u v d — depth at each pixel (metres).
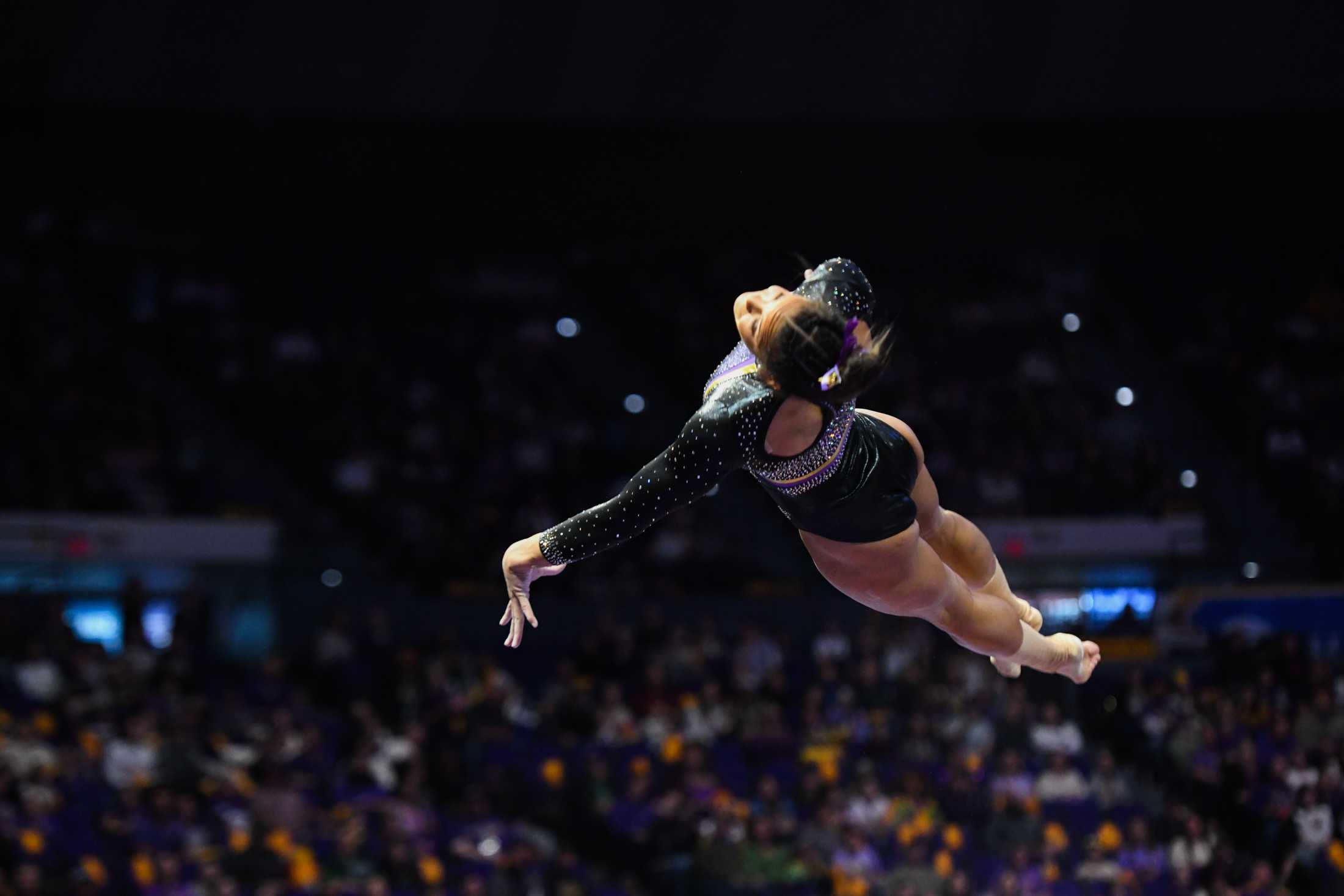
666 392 21.59
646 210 17.84
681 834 12.11
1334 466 19.50
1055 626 17.19
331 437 18.83
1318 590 16.81
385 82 17.27
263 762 12.02
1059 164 18.12
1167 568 18.73
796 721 14.35
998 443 19.88
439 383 20.33
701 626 16.48
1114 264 22.34
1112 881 11.98
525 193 17.81
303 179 17.47
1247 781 12.84
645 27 17.06
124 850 10.63
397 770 12.75
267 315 20.28
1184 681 14.82
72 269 19.11
